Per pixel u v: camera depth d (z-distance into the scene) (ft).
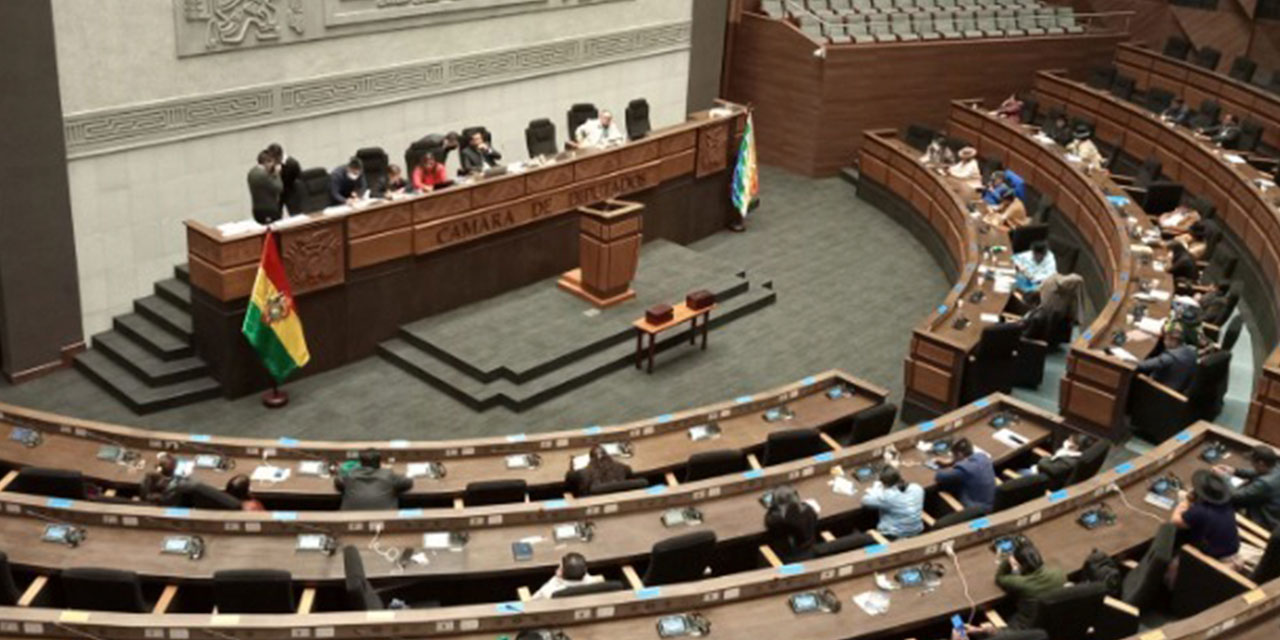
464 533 29.76
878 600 26.61
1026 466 36.68
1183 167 64.23
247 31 48.11
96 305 46.29
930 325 43.91
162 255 47.88
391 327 48.26
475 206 49.42
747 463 36.06
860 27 74.23
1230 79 72.79
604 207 50.57
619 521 30.73
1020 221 57.36
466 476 34.14
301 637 23.80
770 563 29.27
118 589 25.86
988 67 77.20
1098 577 27.50
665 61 69.46
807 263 59.67
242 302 43.11
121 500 32.27
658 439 36.73
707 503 31.78
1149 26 88.07
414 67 55.16
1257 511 31.60
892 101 74.43
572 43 62.90
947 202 59.82
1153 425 40.19
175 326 44.86
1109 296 52.16
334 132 52.90
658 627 25.20
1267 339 49.55
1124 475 31.73
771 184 72.23
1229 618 24.75
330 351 46.55
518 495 32.19
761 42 73.92
